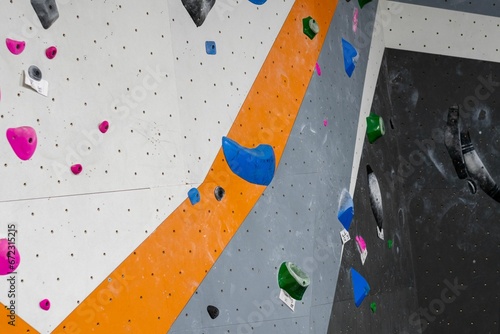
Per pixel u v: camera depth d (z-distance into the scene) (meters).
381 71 5.73
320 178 4.61
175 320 3.56
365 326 4.94
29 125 3.08
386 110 5.71
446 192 5.78
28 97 3.09
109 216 3.34
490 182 5.79
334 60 4.99
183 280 3.62
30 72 3.09
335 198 4.74
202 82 3.88
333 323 4.54
